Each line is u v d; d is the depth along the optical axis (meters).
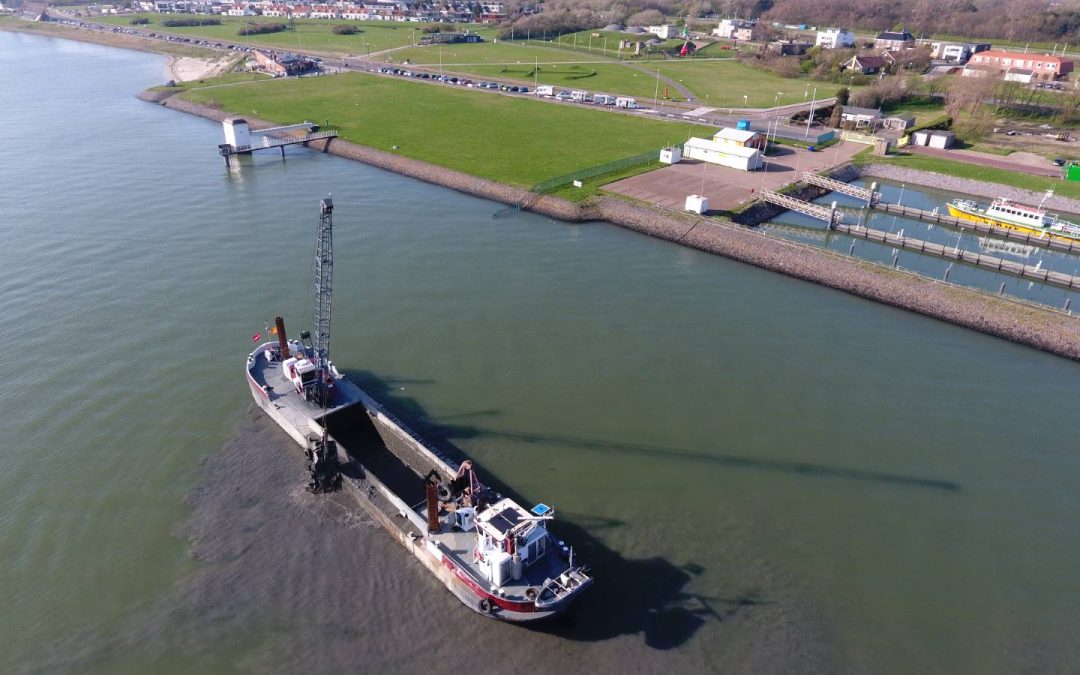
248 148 156.38
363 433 70.50
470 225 119.69
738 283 100.94
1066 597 51.84
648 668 46.09
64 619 48.44
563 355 81.06
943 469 64.06
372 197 132.75
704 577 52.97
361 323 86.44
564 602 47.50
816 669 46.25
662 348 83.12
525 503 59.41
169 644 46.94
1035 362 82.06
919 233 125.75
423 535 53.88
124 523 56.47
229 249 106.44
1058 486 62.28
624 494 60.78
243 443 66.00
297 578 52.38
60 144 162.00
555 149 160.50
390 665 46.16
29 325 83.62
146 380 74.19
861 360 81.56
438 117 191.75
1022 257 115.69
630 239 116.25
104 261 101.06
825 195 143.62
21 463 62.00
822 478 62.91
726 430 68.94
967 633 48.91
